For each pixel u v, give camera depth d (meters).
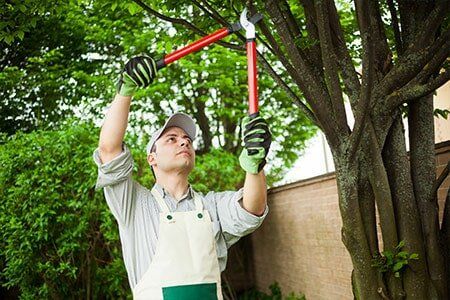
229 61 9.77
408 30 3.68
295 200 7.90
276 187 8.54
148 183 7.91
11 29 4.44
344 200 3.46
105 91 10.58
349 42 4.91
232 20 4.57
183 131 2.55
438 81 3.29
